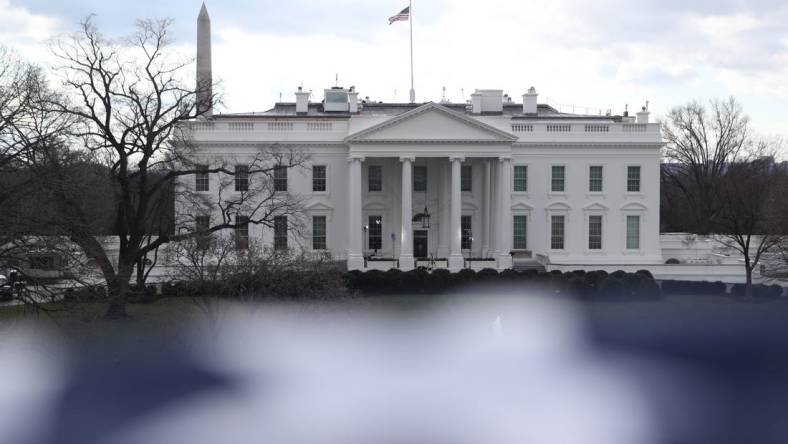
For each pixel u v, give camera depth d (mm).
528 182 70938
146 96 46281
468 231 71062
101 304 42844
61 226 35406
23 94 41938
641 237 71875
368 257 67938
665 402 28797
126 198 44938
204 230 46000
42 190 33844
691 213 102812
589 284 54781
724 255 71875
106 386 29859
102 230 52688
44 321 37969
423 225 69438
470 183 71125
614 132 71250
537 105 84812
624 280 54562
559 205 71000
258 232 66500
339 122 69688
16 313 43188
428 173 70938
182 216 51562
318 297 38000
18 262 34281
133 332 39062
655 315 48156
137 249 46188
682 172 107250
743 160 99938
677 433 25859
